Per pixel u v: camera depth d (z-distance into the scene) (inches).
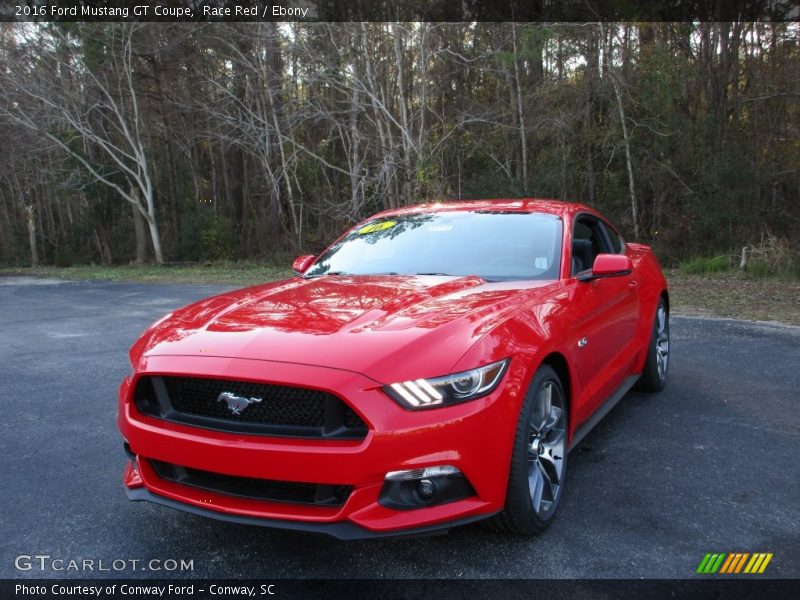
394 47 870.4
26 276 1000.2
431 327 99.3
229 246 1346.0
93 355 278.7
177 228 1536.7
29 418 183.2
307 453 88.5
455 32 878.4
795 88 707.4
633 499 119.1
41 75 1165.7
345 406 90.4
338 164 1273.4
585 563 97.3
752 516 111.1
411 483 91.2
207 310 121.9
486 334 98.8
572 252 146.2
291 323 106.6
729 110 786.2
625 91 788.6
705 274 615.5
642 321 175.9
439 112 966.4
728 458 138.3
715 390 192.7
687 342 265.1
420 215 172.6
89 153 1427.2
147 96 1396.4
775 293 433.7
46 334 346.0
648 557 98.4
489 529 107.4
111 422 178.1
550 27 791.7
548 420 111.9
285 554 103.7
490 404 93.2
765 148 761.0
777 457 138.1
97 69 1218.0
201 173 1663.4
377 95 899.4
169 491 100.8
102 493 130.0
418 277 136.3
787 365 220.1
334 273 150.7
